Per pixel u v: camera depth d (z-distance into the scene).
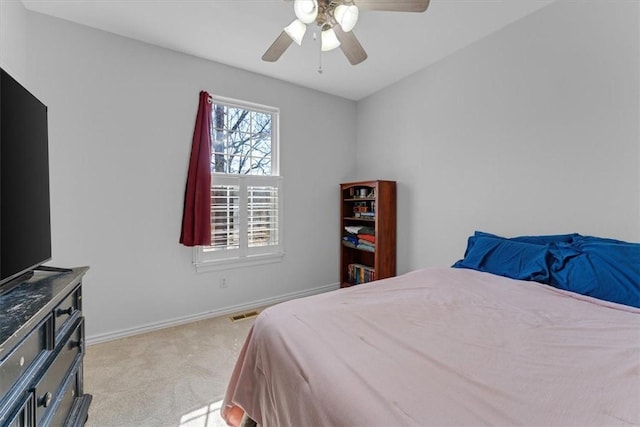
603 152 1.68
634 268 1.35
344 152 3.62
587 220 1.75
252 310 2.93
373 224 3.49
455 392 0.71
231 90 2.77
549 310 1.24
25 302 1.00
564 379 0.76
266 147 3.12
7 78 1.10
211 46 2.43
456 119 2.52
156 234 2.46
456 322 1.13
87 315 2.19
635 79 1.56
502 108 2.18
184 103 2.54
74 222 2.13
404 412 0.64
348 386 0.74
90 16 2.03
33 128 1.30
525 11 1.98
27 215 1.24
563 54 1.84
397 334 1.03
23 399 0.83
